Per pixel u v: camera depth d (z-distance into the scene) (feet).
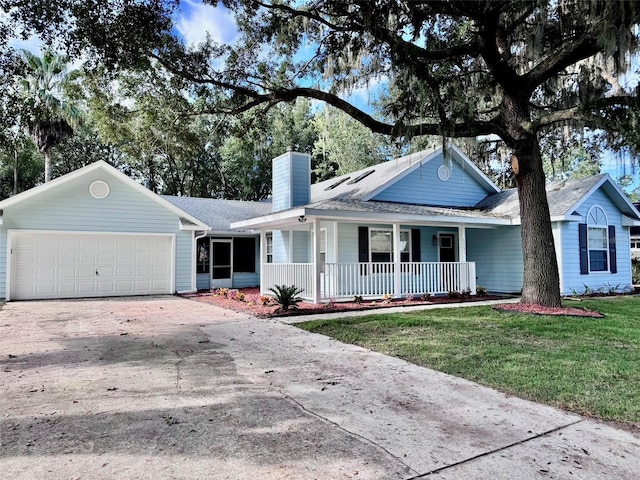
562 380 14.92
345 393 14.06
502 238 48.29
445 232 49.85
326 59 33.81
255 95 34.01
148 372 16.52
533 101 38.17
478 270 51.08
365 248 43.88
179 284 51.21
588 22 22.27
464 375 15.98
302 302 37.70
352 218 36.14
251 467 9.09
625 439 10.52
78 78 37.76
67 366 17.37
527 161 30.89
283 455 9.64
